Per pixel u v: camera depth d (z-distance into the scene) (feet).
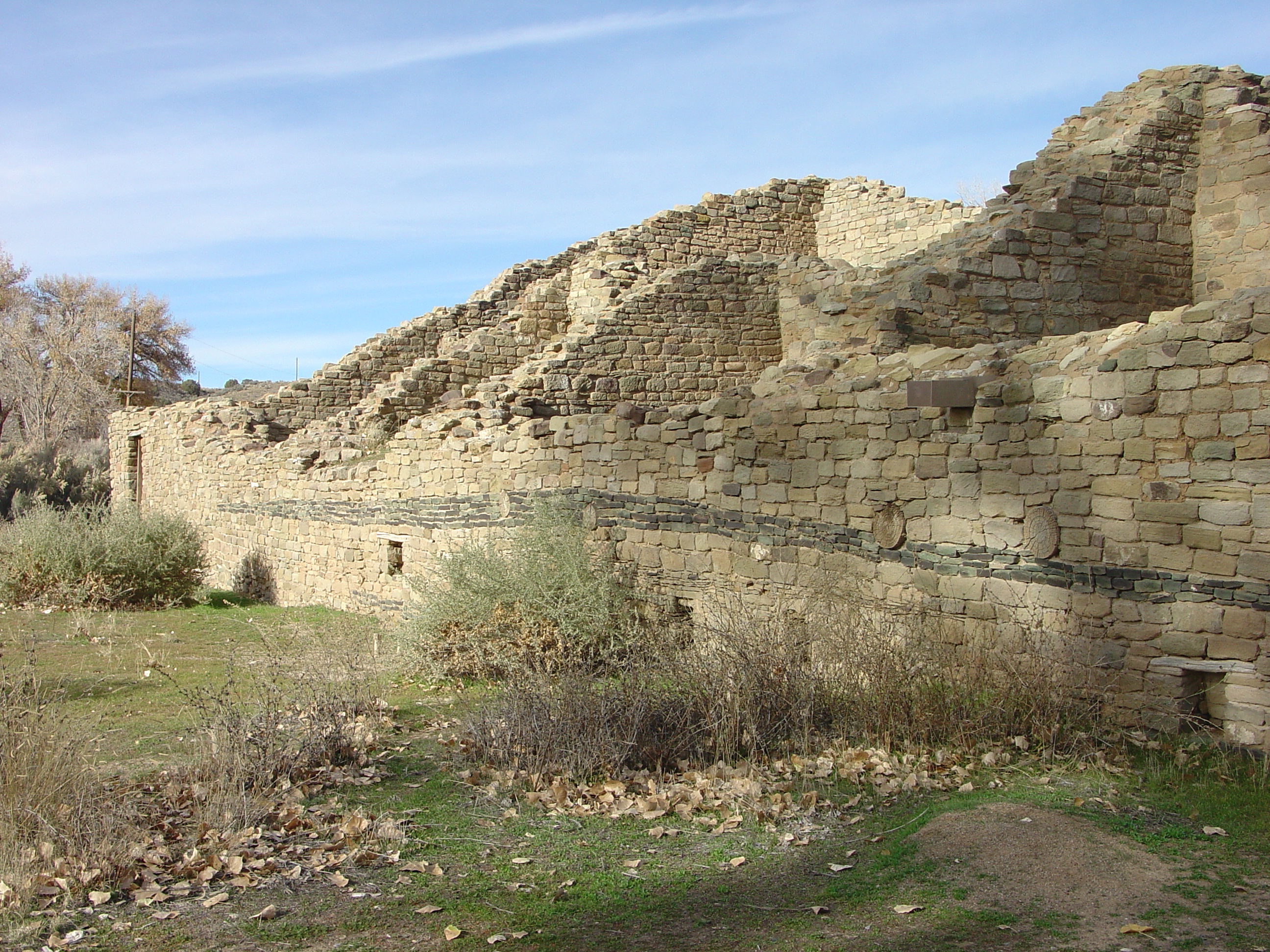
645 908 16.39
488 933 15.42
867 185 72.18
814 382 33.99
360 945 15.05
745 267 61.05
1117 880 16.67
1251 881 16.49
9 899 15.97
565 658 33.30
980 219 42.98
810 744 24.80
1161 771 21.79
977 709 25.05
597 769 23.58
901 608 30.12
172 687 31.73
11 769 18.49
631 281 68.13
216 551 72.79
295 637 43.73
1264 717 22.09
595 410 57.41
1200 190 41.96
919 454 29.73
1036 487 26.58
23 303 181.47
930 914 15.74
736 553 35.78
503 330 71.61
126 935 15.29
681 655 29.19
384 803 21.56
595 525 40.63
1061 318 40.47
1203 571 23.21
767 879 17.57
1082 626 25.39
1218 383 23.04
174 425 82.07
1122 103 43.37
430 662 34.68
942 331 39.58
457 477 46.91
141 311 183.11
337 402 79.00
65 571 52.39
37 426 171.63
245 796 20.21
